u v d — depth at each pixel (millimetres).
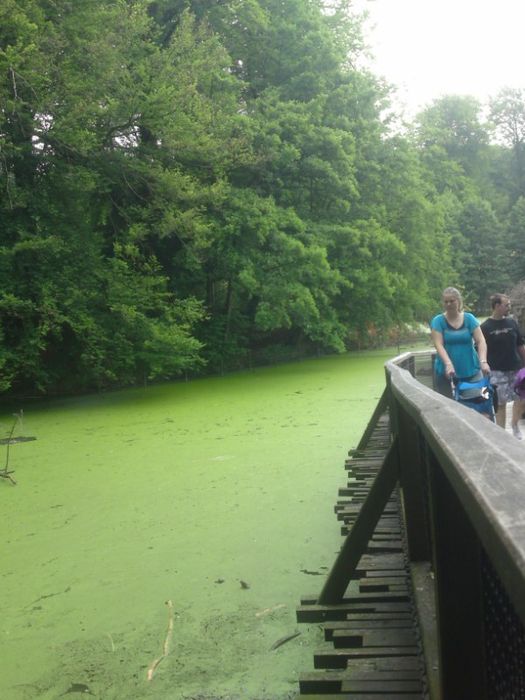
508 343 6227
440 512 1481
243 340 19250
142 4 13164
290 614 3414
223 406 10945
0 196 11945
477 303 43062
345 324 19422
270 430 8484
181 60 14172
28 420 10664
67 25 12352
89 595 3785
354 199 19281
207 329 17688
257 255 16359
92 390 14672
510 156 67062
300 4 18781
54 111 12047
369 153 20203
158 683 2859
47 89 12195
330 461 6609
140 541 4613
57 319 11727
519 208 48844
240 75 19188
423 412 1828
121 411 11117
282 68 18938
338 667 2662
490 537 879
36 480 6508
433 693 1905
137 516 5172
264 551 4293
